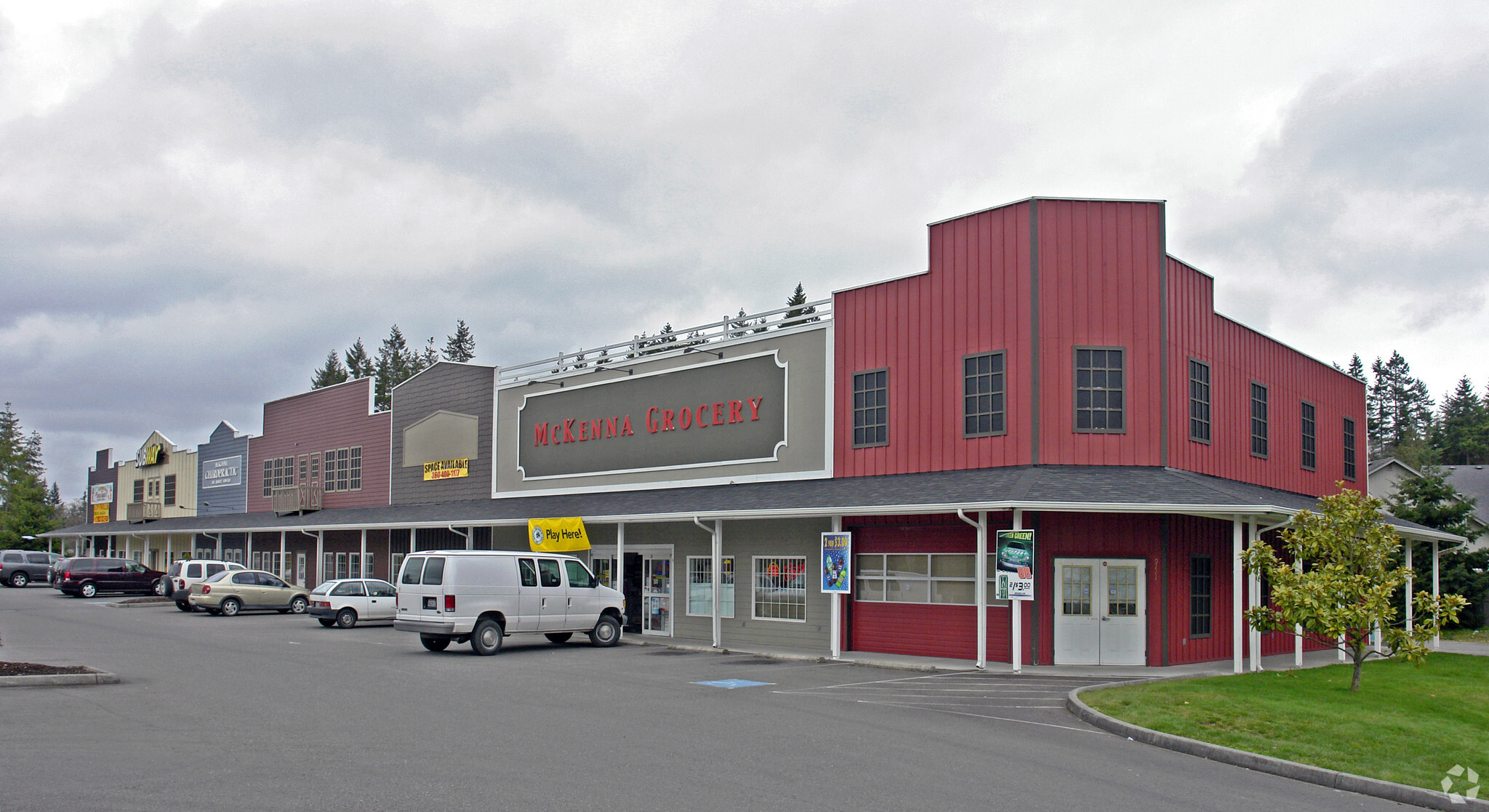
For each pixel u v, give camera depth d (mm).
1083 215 21266
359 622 30438
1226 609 21656
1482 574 32906
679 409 28406
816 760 10391
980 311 21812
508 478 34750
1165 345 21078
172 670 17719
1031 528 19875
